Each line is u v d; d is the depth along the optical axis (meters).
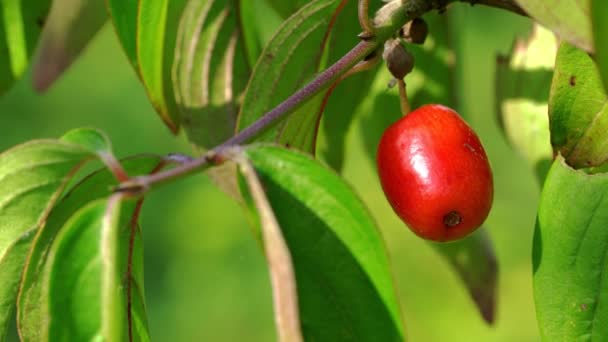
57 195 0.23
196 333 0.77
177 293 0.78
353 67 0.25
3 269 0.24
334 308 0.22
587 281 0.23
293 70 0.25
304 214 0.22
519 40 0.29
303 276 0.22
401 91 0.25
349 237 0.22
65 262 0.22
